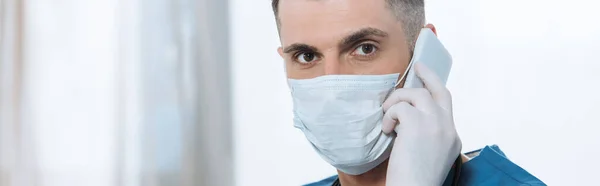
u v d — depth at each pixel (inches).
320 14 45.8
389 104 46.4
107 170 103.5
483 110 86.5
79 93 104.2
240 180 99.7
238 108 100.7
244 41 100.8
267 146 99.4
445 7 88.0
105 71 103.7
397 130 46.6
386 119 46.2
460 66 87.3
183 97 101.7
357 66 46.4
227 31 101.5
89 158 103.7
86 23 104.1
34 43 104.7
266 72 100.2
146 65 102.4
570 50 84.1
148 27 102.5
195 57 101.5
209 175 100.8
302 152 98.3
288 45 47.3
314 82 46.6
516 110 85.7
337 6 45.5
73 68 104.2
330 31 45.5
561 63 84.3
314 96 46.7
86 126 104.0
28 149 104.6
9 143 104.7
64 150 104.3
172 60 102.1
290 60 48.3
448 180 49.0
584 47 83.7
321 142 47.7
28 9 105.0
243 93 100.5
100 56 103.7
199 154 101.3
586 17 83.7
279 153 99.0
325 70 46.3
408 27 47.8
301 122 49.0
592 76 83.4
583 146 83.4
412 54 48.4
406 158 44.3
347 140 46.8
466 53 87.2
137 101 102.7
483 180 49.1
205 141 101.3
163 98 102.2
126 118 102.9
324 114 46.6
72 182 104.2
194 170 101.3
